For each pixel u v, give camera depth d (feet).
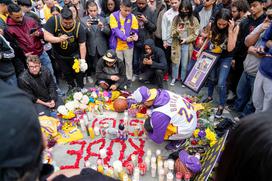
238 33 15.15
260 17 14.35
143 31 18.90
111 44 18.34
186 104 12.45
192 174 10.94
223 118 14.75
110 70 17.07
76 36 16.46
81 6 20.93
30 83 14.33
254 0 14.02
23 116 2.41
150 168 12.02
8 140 2.28
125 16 17.56
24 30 15.40
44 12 19.89
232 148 2.34
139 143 13.43
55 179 3.47
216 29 14.40
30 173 2.51
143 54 18.37
